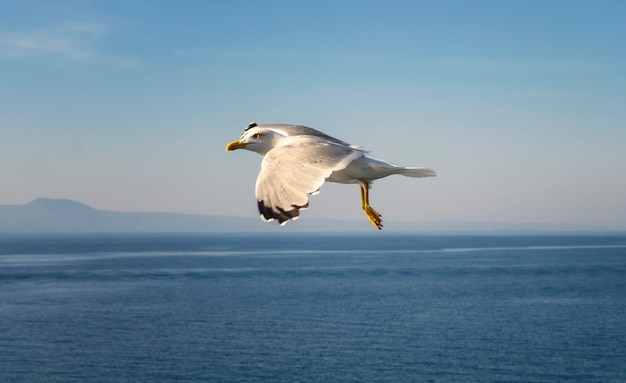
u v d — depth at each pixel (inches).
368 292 4183.1
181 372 1971.0
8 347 2385.6
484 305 3533.5
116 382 1857.8
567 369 1982.0
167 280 5147.6
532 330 2701.8
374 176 247.0
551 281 5024.6
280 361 2094.0
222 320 2997.0
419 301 3710.6
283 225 152.7
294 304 3577.8
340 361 2082.9
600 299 3826.3
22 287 4667.8
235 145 247.6
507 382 1817.2
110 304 3646.7
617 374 1923.0
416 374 1908.2
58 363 2114.9
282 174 165.3
